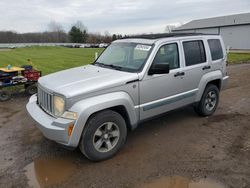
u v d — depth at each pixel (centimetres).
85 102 386
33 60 2248
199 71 557
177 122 586
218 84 631
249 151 444
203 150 450
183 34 554
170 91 502
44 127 391
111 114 412
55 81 437
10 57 2647
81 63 1972
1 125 585
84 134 393
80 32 8625
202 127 555
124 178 370
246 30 4166
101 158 415
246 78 1162
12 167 402
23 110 700
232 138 498
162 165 402
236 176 370
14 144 484
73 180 367
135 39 527
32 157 434
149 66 459
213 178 366
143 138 503
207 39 590
